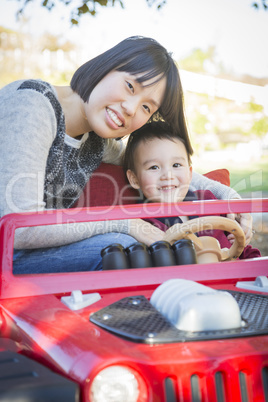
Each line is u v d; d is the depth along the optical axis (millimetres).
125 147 2402
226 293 1062
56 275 1296
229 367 896
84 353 896
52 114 1727
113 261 1364
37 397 786
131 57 1854
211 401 884
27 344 1045
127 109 1875
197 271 1365
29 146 1602
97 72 1860
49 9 4562
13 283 1261
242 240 1613
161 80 1929
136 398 865
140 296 1196
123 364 863
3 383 802
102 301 1194
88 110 1910
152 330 984
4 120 1630
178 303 1033
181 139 2250
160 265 1390
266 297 1210
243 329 1003
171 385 881
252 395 908
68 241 1563
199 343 945
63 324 1041
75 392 812
